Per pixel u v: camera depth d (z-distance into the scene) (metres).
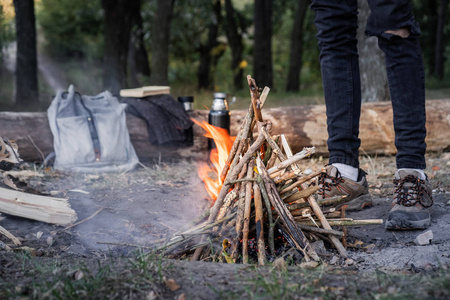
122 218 2.96
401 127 2.63
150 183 4.03
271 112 5.26
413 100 2.59
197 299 1.68
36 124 4.81
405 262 2.15
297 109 5.35
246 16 22.69
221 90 19.42
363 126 5.29
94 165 4.62
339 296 1.67
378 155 5.43
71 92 4.87
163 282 1.79
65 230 2.69
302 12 18.47
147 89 5.23
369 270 2.04
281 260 1.98
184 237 2.29
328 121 2.84
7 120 4.74
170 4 11.20
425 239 2.38
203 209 3.20
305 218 2.40
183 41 20.17
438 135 5.31
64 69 24.55
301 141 5.27
